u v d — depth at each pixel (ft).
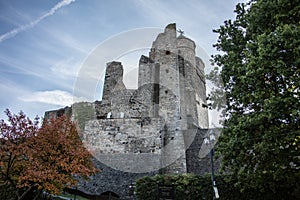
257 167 19.19
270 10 21.02
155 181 26.35
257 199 23.04
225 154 20.34
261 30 21.77
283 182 20.49
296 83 17.33
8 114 23.09
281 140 16.94
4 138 21.97
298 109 16.42
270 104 16.65
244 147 18.89
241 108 23.00
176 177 26.32
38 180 20.95
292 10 19.22
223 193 24.12
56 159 22.07
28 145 22.63
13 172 22.76
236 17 27.30
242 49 25.02
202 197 24.62
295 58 17.06
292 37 17.07
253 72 17.92
